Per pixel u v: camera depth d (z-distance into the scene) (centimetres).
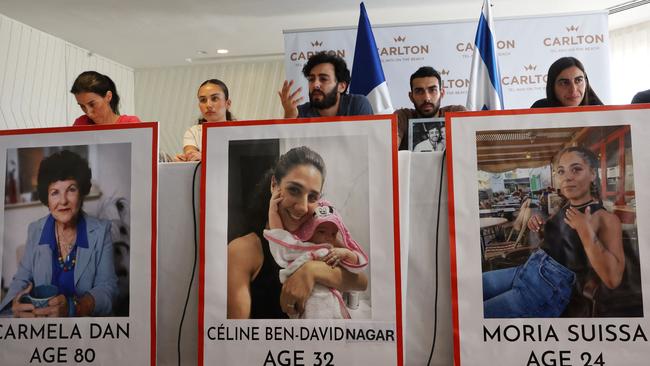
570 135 116
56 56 564
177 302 131
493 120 119
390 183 119
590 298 113
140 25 536
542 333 113
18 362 125
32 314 126
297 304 119
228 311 121
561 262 114
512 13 513
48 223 128
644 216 113
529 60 432
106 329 124
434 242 124
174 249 132
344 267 119
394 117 120
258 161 124
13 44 507
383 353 116
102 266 126
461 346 115
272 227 122
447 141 120
